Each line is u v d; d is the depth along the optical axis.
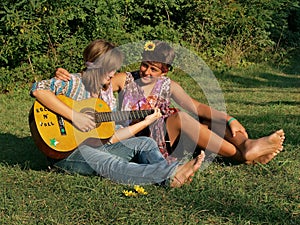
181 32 13.62
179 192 4.29
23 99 9.72
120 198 4.18
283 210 4.01
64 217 3.86
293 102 9.46
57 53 10.77
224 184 4.55
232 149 4.98
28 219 3.86
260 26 14.78
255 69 13.88
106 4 10.95
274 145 4.93
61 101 4.59
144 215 3.88
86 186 4.41
